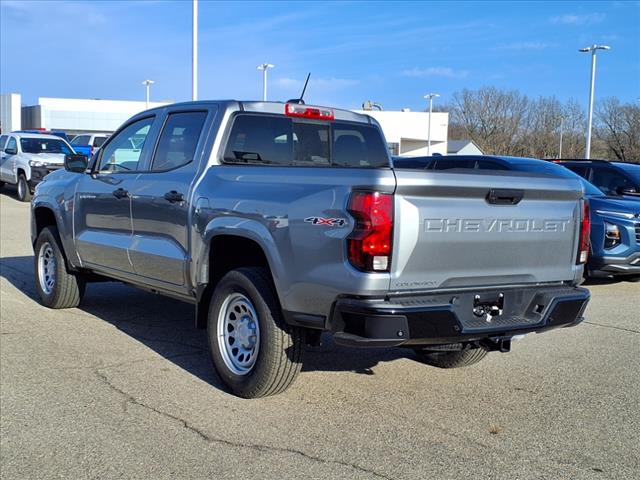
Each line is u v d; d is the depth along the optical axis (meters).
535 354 6.25
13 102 63.03
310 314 4.27
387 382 5.32
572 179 4.80
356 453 4.01
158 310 7.52
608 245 9.38
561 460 3.99
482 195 4.25
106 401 4.74
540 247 4.60
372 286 3.93
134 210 5.88
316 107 5.94
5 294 8.13
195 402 4.75
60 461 3.84
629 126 61.66
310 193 4.23
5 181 21.55
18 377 5.20
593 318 7.84
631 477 3.79
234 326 4.96
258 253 4.93
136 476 3.68
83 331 6.57
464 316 4.28
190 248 5.20
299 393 5.00
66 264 7.20
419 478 3.72
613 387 5.34
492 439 4.27
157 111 6.06
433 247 4.08
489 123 86.06
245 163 5.43
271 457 3.93
